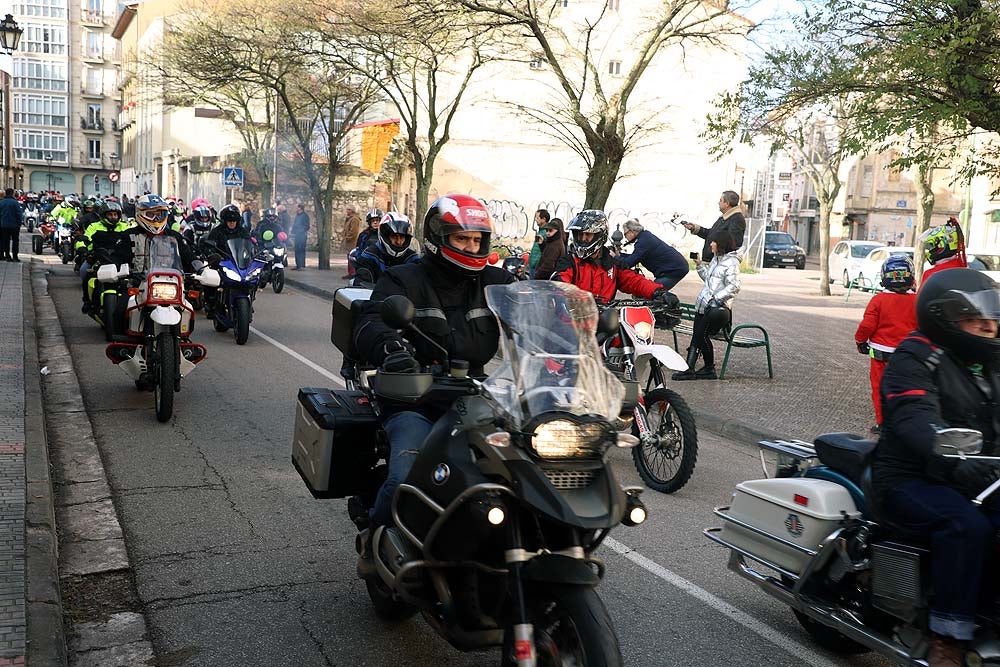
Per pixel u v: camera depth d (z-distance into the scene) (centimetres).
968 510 330
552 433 303
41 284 1877
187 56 2566
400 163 3756
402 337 391
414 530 344
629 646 427
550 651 306
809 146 2798
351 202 3822
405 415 394
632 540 572
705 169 4066
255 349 1257
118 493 617
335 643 416
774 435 842
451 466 327
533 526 320
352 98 2733
